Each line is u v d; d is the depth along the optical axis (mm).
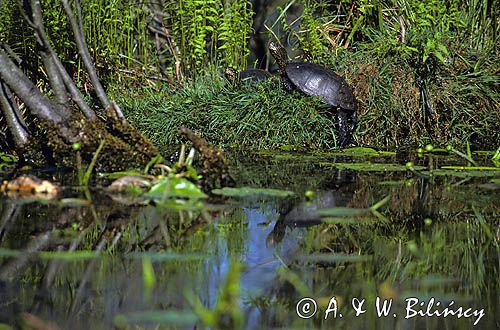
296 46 13891
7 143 9469
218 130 11297
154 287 4527
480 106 11914
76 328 3877
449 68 12188
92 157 8000
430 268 5141
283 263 5141
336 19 13953
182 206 6727
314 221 6355
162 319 3842
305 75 11492
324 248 5535
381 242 5750
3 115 9180
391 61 12109
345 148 10953
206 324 3973
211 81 12516
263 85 11703
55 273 4797
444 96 11742
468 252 5531
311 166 9375
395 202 7188
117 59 12703
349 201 7188
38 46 7895
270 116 11219
